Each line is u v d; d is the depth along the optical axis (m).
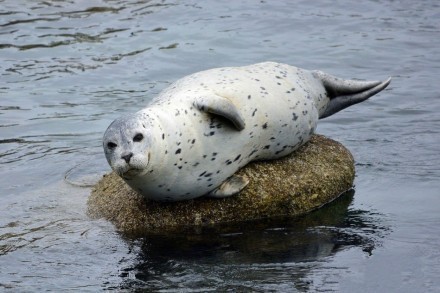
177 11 32.03
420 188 18.69
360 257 15.34
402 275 14.55
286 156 18.58
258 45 28.88
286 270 14.94
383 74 26.73
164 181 16.66
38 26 30.66
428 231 16.44
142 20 31.23
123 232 16.89
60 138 22.47
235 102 17.34
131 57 28.02
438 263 14.97
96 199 18.22
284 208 17.61
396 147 21.31
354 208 17.83
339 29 30.45
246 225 17.14
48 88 25.84
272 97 17.86
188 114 16.81
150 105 17.19
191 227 17.09
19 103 24.78
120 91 25.58
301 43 29.12
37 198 18.70
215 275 14.86
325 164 18.62
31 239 16.61
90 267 15.45
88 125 23.27
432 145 21.36
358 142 21.73
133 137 15.88
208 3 32.91
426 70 27.02
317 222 17.17
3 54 28.28
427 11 32.09
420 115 23.61
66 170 20.36
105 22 31.08
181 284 14.56
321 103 20.00
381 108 24.28
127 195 17.77
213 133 16.97
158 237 16.66
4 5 32.53
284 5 32.66
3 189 19.33
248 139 17.41
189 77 18.25
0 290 14.58
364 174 19.59
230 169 17.39
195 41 29.19
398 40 29.44
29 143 22.16
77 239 16.59
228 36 29.58
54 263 15.62
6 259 15.78
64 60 27.88
